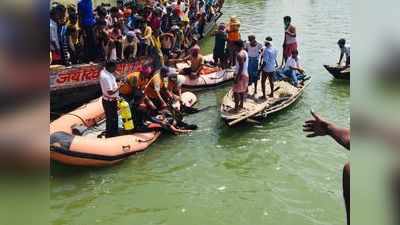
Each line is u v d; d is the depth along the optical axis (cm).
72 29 1245
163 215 820
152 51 1483
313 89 1541
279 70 1516
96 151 965
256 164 1012
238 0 3984
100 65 1291
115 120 1062
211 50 2220
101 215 816
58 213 817
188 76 1551
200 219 808
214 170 983
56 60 1227
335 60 1931
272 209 837
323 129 265
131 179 943
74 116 1118
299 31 2589
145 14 1631
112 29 1397
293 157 1043
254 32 2580
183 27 1927
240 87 1206
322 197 875
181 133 1163
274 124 1226
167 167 995
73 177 941
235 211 832
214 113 1321
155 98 1188
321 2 3750
